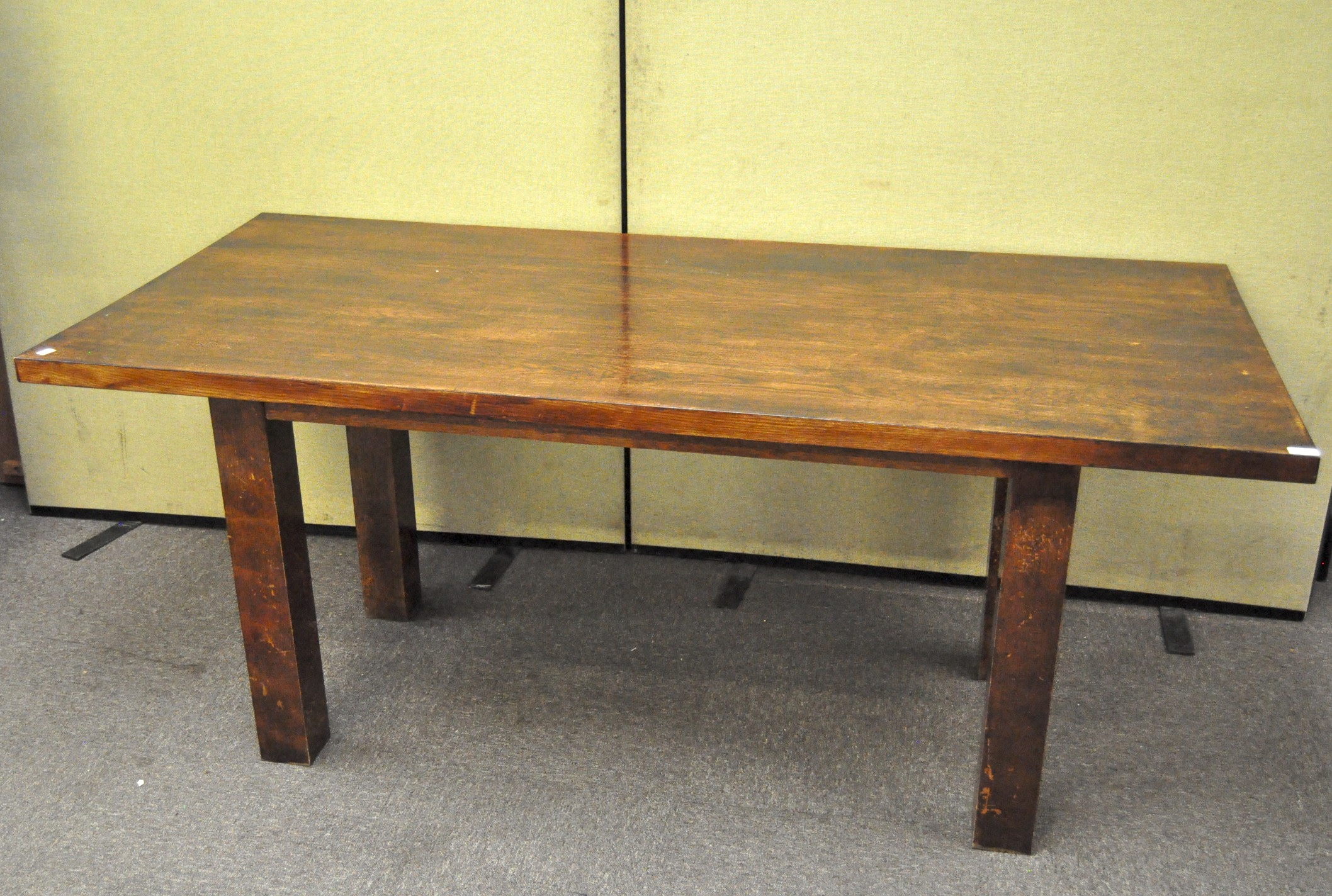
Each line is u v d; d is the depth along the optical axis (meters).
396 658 2.50
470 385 1.76
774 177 2.48
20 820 2.07
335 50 2.50
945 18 2.30
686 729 2.29
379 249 2.40
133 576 2.80
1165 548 2.65
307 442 2.89
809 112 2.41
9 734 2.27
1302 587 2.61
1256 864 1.98
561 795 2.13
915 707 2.36
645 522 2.86
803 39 2.36
